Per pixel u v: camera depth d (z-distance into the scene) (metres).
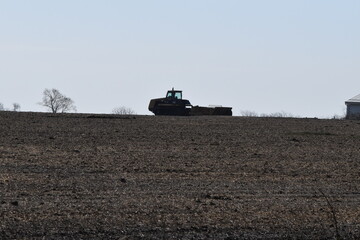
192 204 47.97
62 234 38.75
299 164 70.69
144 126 103.62
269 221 42.97
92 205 46.81
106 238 38.19
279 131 101.62
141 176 60.72
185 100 172.50
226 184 57.81
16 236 38.16
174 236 38.88
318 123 116.62
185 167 66.50
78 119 110.56
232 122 114.50
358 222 43.25
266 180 60.50
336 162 72.94
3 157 69.62
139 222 41.81
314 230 40.94
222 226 41.38
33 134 89.19
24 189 52.91
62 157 71.00
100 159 70.38
